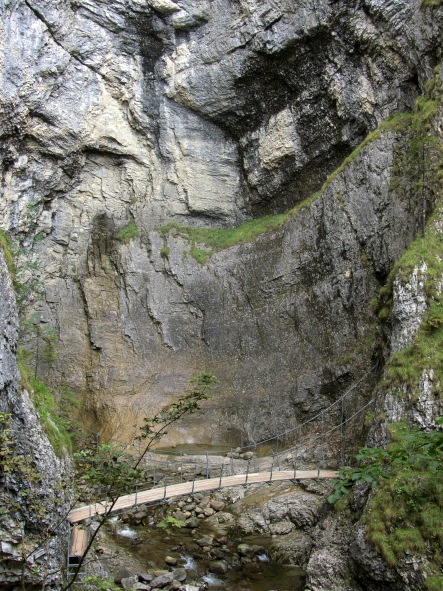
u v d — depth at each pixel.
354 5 24.23
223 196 30.36
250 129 29.39
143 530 18.52
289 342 25.42
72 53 27.36
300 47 26.08
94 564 15.31
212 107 29.30
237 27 27.19
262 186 29.30
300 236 26.14
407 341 17.67
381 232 22.92
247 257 27.84
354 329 23.34
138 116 29.39
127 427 26.53
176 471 22.44
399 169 22.80
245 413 25.36
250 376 26.00
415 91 23.66
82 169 29.55
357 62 25.11
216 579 15.77
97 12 27.30
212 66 28.28
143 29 28.30
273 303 26.39
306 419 23.56
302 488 20.06
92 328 29.00
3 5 24.98
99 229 30.05
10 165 26.83
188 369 27.64
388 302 19.73
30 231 28.17
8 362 13.84
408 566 13.48
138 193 30.36
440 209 19.55
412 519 14.05
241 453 24.50
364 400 21.44
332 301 24.27
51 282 29.28
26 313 26.78
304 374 24.28
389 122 23.61
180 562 16.58
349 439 21.03
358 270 23.62
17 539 12.90
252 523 18.89
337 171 25.19
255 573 16.20
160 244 29.66
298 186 28.39
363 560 14.38
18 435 13.67
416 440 7.00
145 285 29.22
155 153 30.27
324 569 15.40
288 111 27.78
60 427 17.14
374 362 21.66
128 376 28.11
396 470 14.82
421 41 22.47
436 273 18.09
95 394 28.16
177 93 29.28
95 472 7.96
